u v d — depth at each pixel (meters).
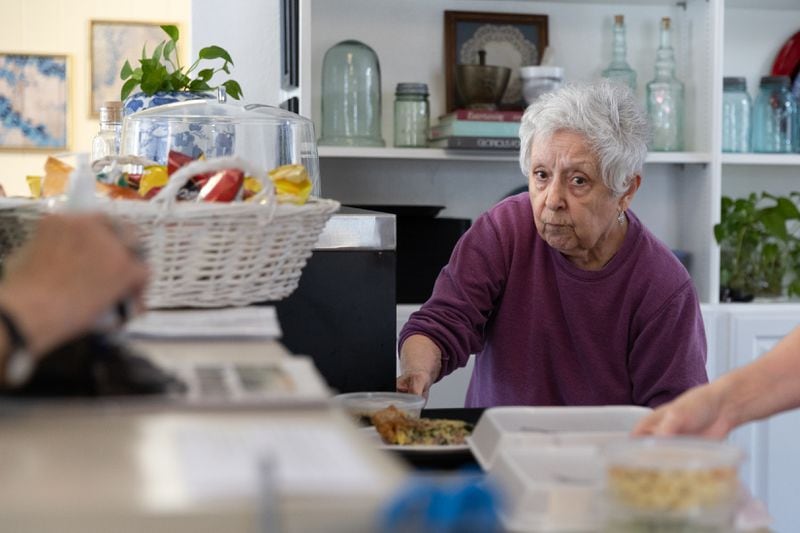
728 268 3.16
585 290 2.15
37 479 0.62
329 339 1.73
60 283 0.79
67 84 4.35
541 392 2.20
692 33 3.19
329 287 1.73
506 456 0.95
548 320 2.19
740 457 0.79
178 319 1.15
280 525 0.61
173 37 2.24
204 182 1.34
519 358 2.21
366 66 3.02
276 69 3.04
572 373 2.18
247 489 0.62
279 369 0.90
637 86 3.30
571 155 2.04
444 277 2.26
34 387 0.79
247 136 1.89
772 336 3.05
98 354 0.81
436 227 2.95
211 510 0.59
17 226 1.28
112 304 0.81
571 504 0.84
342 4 3.15
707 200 3.11
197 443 0.70
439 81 3.21
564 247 2.10
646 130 2.11
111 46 4.37
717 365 3.05
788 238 3.10
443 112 3.20
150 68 2.11
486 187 3.27
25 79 4.32
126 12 4.38
